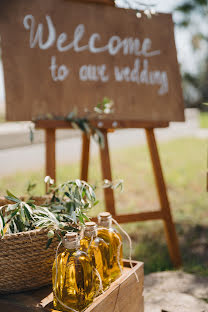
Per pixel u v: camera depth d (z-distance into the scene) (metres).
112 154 7.59
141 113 2.38
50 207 1.53
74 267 1.17
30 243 1.25
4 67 2.05
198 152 7.55
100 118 2.28
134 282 1.47
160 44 2.46
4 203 1.63
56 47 2.19
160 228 3.25
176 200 4.15
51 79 2.16
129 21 2.39
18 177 4.98
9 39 2.07
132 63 2.38
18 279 1.27
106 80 2.30
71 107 2.21
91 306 1.19
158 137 11.25
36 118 2.12
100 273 1.29
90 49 2.28
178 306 1.86
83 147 2.31
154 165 2.47
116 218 2.31
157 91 2.43
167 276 2.29
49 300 1.25
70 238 1.19
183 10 4.75
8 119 2.06
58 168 5.74
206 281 2.20
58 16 2.20
